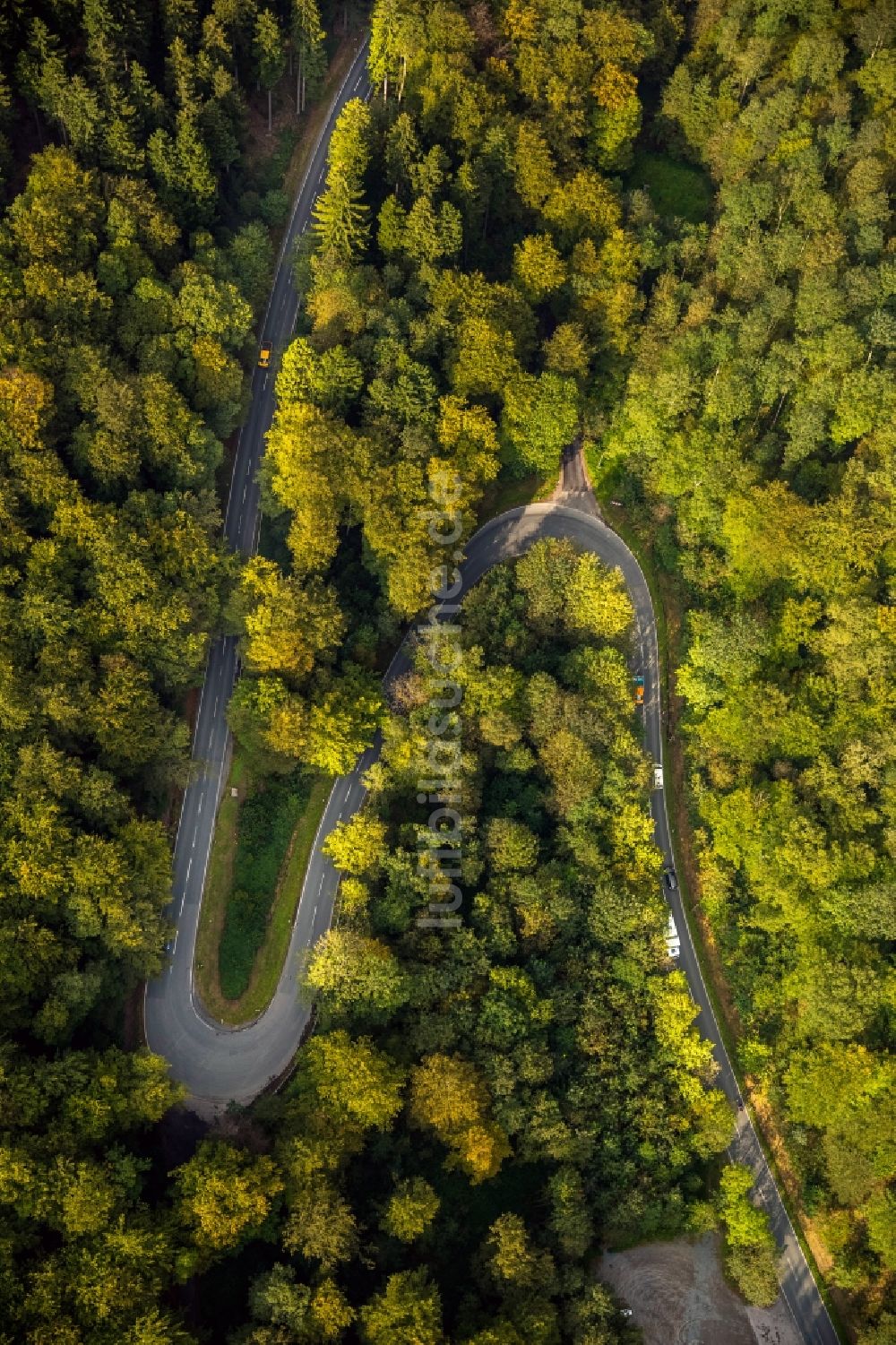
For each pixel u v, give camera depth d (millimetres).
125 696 142500
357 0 191875
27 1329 116688
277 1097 138875
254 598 153875
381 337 162500
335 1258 127562
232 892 151000
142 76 162875
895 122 168875
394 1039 142000
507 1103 139750
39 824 134625
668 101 188625
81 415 155375
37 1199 120500
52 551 145250
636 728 164500
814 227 168375
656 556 174875
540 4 179000
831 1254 140000
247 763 155375
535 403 167375
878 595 153250
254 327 176000
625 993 149250
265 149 184250
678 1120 142875
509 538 176375
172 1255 123438
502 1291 131750
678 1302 138375
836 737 149500
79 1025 136875
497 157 175500
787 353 161125
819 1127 144250
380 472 156500
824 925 143000
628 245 172500
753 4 185125
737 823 148875
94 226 158250
